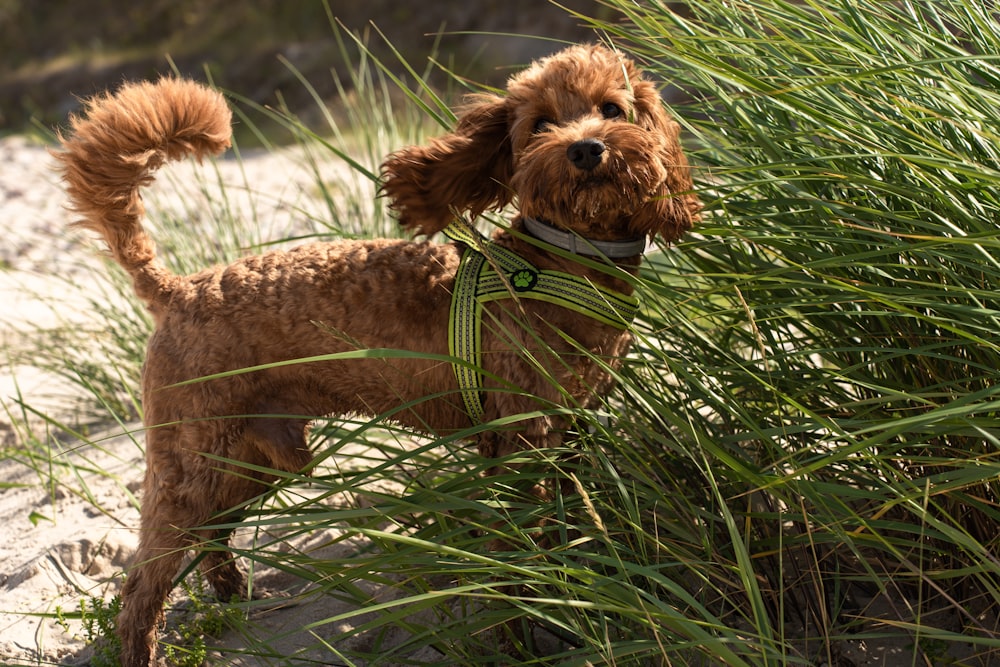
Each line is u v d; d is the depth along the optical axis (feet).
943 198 8.36
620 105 9.61
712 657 8.16
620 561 8.07
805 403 10.04
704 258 10.89
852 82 8.99
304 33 52.75
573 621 8.38
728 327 10.44
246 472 10.31
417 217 9.89
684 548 9.66
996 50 9.00
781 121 10.18
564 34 42.24
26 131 50.03
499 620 8.49
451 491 9.08
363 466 12.22
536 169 9.05
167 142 10.37
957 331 7.91
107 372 16.88
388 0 50.57
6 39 64.95
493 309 9.68
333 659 9.97
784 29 10.41
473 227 9.84
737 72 8.99
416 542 7.92
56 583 11.68
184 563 11.50
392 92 39.47
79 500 13.62
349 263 10.17
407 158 9.75
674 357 10.41
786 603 9.86
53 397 16.83
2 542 12.81
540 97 9.55
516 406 9.65
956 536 7.55
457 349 9.70
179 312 10.12
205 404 9.89
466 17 46.91
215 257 17.04
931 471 9.49
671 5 15.30
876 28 9.40
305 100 46.65
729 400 9.29
